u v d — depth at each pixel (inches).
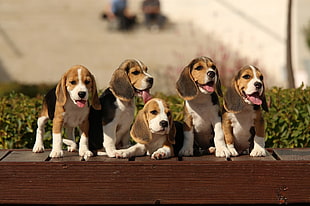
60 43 1132.5
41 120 289.7
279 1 1028.5
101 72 963.3
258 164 259.0
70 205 268.8
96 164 258.8
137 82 273.1
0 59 1040.8
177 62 916.0
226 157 272.7
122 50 1080.8
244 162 259.0
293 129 366.0
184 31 1130.7
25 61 1037.8
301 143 366.9
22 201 259.4
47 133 356.5
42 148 296.2
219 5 1101.7
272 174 259.0
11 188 259.4
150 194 259.3
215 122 280.8
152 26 1186.6
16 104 371.6
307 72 948.6
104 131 277.7
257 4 1047.0
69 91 263.6
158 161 260.2
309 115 364.8
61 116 272.2
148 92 275.9
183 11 1198.9
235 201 259.0
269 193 259.0
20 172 259.3
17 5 1322.6
